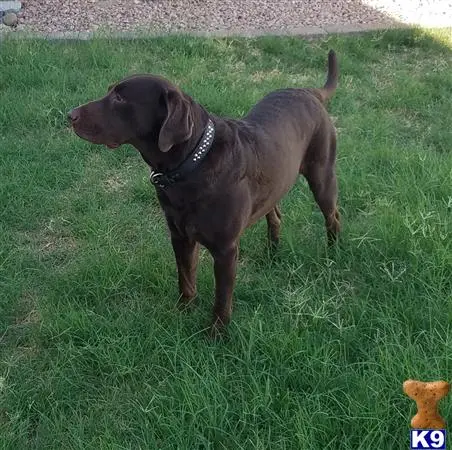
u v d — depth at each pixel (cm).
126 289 172
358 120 263
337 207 200
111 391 142
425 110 275
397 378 131
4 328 163
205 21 375
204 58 319
